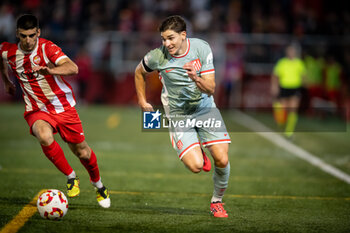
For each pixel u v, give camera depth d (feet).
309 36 209.46
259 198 75.05
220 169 60.59
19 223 55.36
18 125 151.12
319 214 65.05
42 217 57.16
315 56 204.95
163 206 68.28
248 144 134.21
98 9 217.36
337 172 99.19
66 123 61.31
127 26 213.25
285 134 153.89
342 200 74.54
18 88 203.31
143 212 63.72
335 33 213.25
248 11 228.63
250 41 206.69
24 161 100.78
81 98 204.64
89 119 168.35
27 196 70.38
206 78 59.11
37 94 60.59
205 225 57.57
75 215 60.34
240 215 63.57
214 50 205.87
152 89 194.08
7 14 208.13
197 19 221.66
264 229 56.65
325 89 198.39
